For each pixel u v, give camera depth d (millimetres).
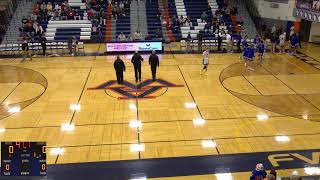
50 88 15359
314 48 22906
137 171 9375
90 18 24750
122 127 11805
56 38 23562
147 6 26719
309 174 9188
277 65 18875
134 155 10125
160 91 15023
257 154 10156
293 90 15180
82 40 23875
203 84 15836
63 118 12461
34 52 21547
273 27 23578
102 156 10070
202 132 11438
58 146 10594
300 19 23812
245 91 15008
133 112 12961
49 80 16406
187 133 11375
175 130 11570
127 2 26469
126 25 25047
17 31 23781
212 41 22859
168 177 9141
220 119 12375
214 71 17734
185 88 15352
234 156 10062
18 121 12227
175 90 15125
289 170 9383
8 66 18703
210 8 26109
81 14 25359
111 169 9461
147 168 9508
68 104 13672
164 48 22562
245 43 19953
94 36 23969
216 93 14773
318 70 18016
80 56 20703
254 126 11844
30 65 18891
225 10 26016
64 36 23766
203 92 14883
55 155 10117
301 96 14508
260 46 19016
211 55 20922
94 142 10836
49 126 11859
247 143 10758
